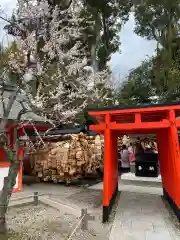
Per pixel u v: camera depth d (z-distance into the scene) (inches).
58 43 229.0
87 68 391.2
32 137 357.4
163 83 693.9
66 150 372.5
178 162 207.0
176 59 671.1
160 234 184.4
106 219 214.4
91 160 427.5
